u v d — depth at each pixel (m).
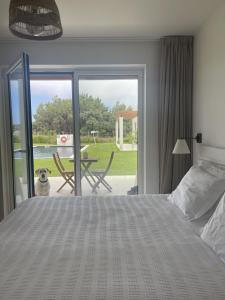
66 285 1.14
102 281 1.16
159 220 1.93
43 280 1.18
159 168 3.58
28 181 2.94
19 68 3.13
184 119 3.41
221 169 2.25
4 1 2.36
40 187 4.30
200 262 1.33
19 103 3.27
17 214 2.07
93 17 2.76
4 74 3.48
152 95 3.54
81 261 1.34
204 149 2.88
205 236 1.55
